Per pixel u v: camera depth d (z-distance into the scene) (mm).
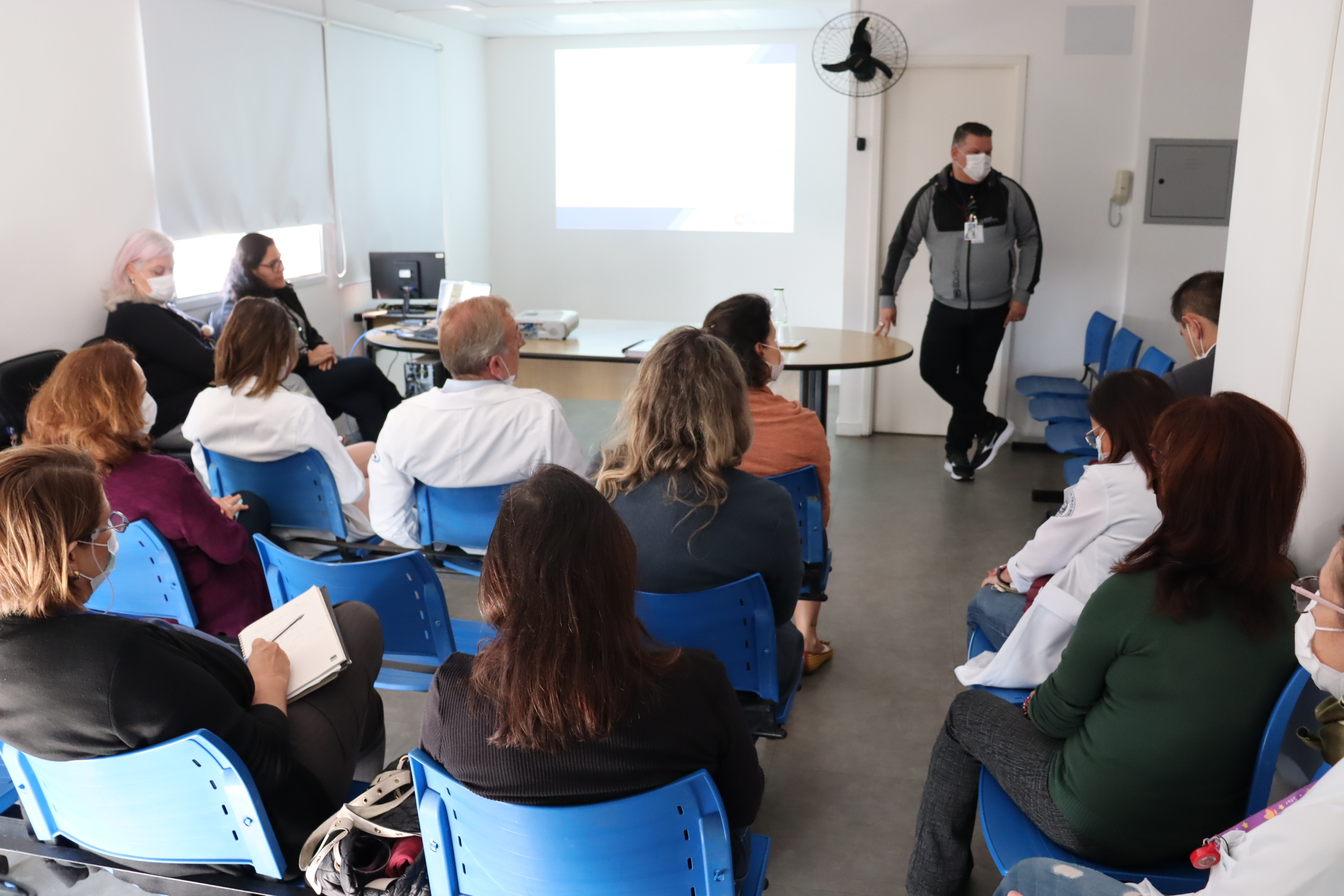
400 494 2709
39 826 1598
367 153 6684
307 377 5156
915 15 5594
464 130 8000
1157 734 1534
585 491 1229
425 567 2135
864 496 5074
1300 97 2111
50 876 2186
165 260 4578
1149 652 1539
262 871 1526
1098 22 5449
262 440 2891
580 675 1185
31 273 4195
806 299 8141
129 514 2244
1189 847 1587
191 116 5008
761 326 2623
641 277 8359
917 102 5754
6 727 1450
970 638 2486
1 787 1899
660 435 1939
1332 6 1959
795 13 7000
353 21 6441
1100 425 2139
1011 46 5559
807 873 2250
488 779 1231
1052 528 2105
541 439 2594
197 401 2949
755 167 7988
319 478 2928
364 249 6734
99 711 1416
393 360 7156
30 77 4129
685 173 8102
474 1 6520
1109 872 1613
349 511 3047
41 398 2244
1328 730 1441
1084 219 5711
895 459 5742
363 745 2059
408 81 7121
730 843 1336
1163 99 5441
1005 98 5672
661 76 7977
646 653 1269
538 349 4914
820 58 7645
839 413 6387
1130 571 1583
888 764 2701
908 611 3711
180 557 2332
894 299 5426
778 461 2582
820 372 4969
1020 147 5668
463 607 3713
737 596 1905
